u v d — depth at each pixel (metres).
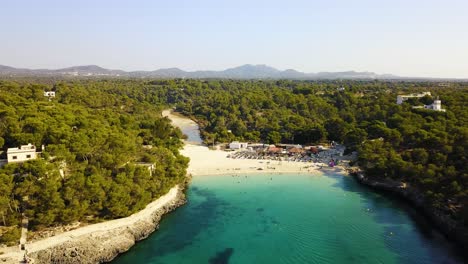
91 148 89.81
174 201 96.75
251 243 75.88
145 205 84.81
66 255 66.06
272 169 132.25
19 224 69.38
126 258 69.50
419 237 76.62
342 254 70.88
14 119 99.12
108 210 77.12
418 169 95.75
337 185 114.75
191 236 79.06
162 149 108.56
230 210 94.62
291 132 174.50
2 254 63.06
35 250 64.81
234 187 113.88
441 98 178.38
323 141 167.88
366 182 113.38
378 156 115.75
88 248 68.56
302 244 75.38
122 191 78.25
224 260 68.94
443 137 108.19
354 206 96.44
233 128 193.88
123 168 87.31
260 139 179.62
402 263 66.69
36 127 94.50
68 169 81.75
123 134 110.25
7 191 67.31
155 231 81.00
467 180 81.19
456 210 78.88
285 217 89.75
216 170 131.12
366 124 159.88
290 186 114.50
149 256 70.31
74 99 188.38
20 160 81.00
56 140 91.31
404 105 176.75
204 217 89.81
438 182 86.25
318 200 101.62
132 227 77.62
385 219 87.12
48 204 68.50
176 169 103.06
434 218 82.19
